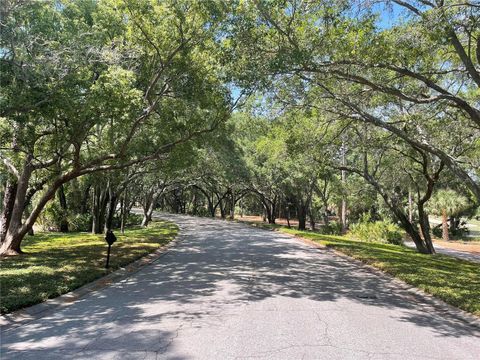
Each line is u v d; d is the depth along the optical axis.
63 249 17.52
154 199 41.06
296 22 11.02
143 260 15.27
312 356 5.45
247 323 7.02
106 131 18.03
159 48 14.44
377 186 24.30
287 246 21.12
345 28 10.75
